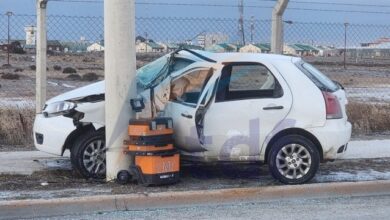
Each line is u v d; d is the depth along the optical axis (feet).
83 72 157.89
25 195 26.23
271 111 28.60
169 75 29.71
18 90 93.25
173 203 26.02
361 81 132.77
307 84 29.07
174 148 28.63
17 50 183.83
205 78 28.94
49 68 166.81
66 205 24.82
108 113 28.40
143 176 27.76
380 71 177.78
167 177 28.09
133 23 28.35
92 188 27.66
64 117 29.96
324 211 25.12
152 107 29.40
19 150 38.83
